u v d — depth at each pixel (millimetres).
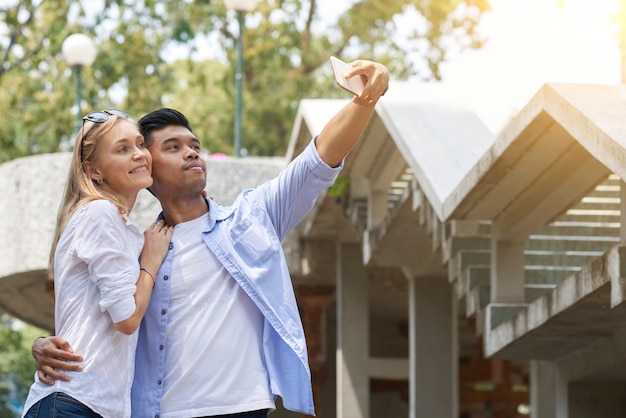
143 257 4645
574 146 7277
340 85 4684
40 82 26016
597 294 7207
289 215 4855
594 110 6324
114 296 4480
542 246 9922
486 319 9336
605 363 8938
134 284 4543
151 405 4555
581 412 9727
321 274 15641
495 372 20422
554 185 8008
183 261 4660
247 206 4797
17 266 15328
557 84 6660
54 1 25125
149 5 25828
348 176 12789
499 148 7488
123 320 4480
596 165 7543
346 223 14680
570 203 8305
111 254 4523
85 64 16188
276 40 28031
